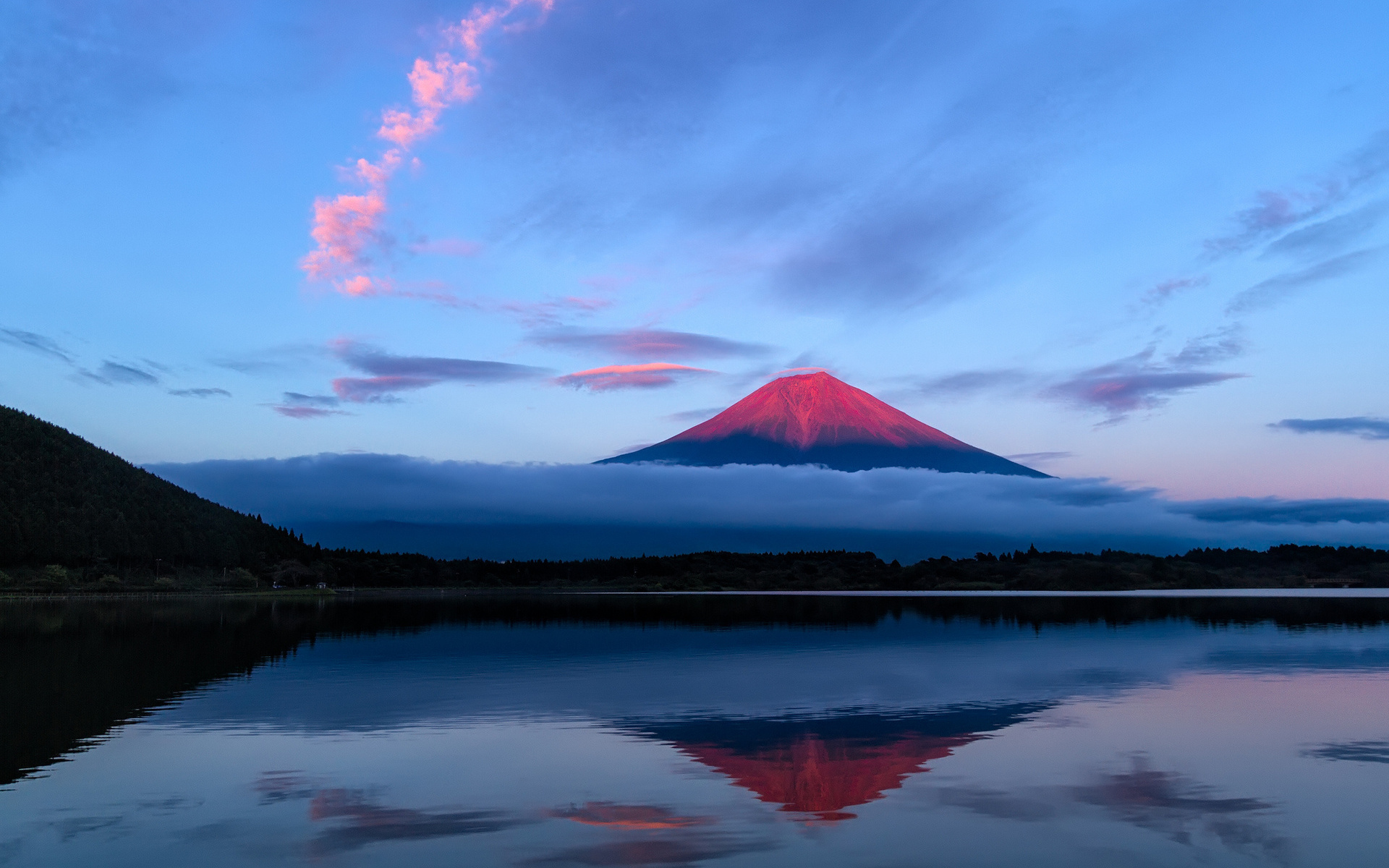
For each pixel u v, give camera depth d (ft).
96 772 57.62
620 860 40.47
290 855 41.34
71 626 212.64
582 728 73.56
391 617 279.28
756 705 86.69
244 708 84.17
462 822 46.52
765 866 39.70
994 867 39.65
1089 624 215.31
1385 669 113.29
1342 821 46.14
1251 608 305.32
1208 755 62.08
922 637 177.88
